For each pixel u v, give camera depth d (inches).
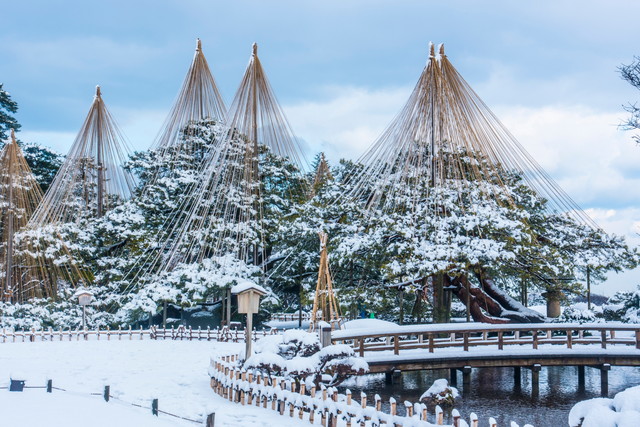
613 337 945.5
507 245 1116.5
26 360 921.5
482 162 1234.6
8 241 1446.9
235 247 1471.5
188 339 1312.7
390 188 1242.6
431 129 1216.2
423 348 925.2
